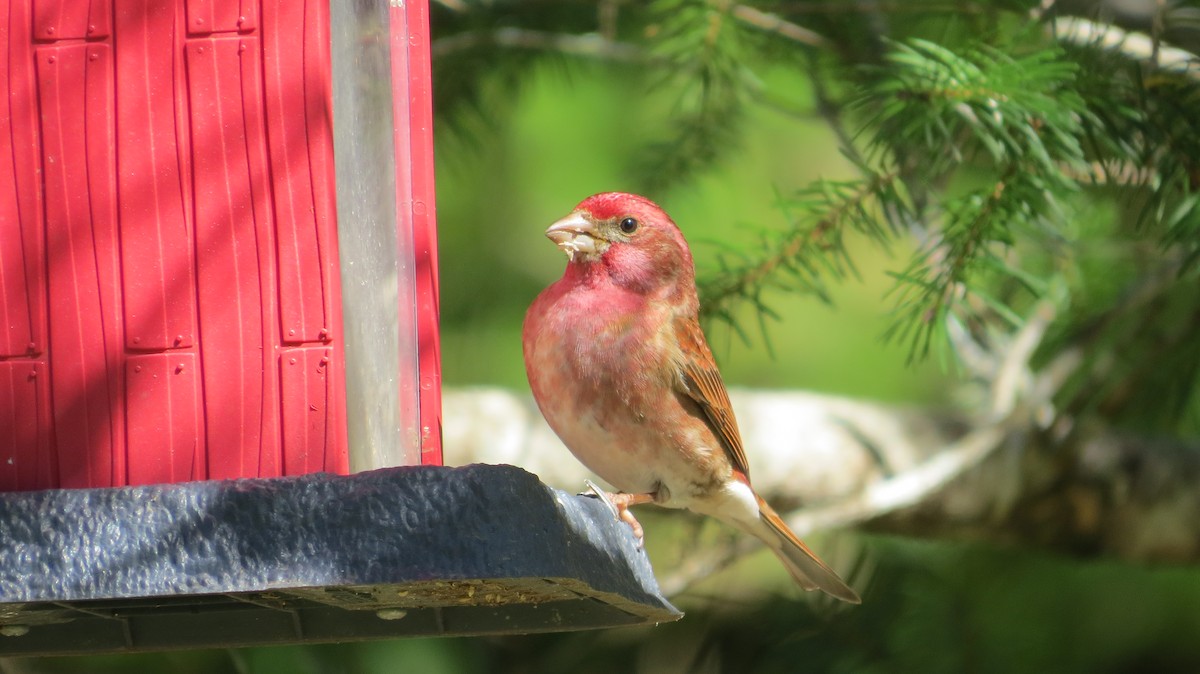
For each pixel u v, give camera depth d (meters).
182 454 7.50
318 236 7.52
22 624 8.29
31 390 7.62
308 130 7.55
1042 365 12.62
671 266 9.86
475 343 15.43
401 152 8.12
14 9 7.77
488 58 13.54
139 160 7.65
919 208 10.54
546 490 6.91
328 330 7.47
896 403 16.27
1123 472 13.39
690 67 12.38
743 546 11.53
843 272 10.58
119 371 7.58
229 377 7.51
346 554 6.65
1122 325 12.12
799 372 16.39
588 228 9.70
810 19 13.06
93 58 7.71
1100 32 10.96
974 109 9.66
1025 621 13.23
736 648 12.57
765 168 16.38
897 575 12.87
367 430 7.77
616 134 16.11
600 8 13.45
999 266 9.98
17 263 7.67
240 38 7.64
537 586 7.38
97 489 6.84
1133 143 10.02
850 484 13.27
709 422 9.88
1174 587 14.23
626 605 8.04
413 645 12.67
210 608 8.28
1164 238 10.05
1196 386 12.59
